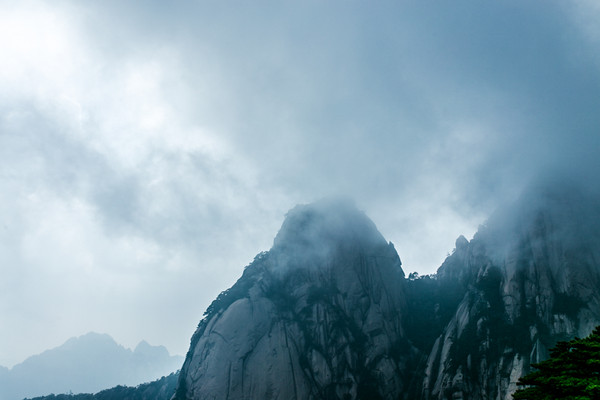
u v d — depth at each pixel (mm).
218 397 92312
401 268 125125
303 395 94250
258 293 113250
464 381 83750
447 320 105688
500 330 87688
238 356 98312
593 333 30531
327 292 112750
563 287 86688
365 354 101500
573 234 91125
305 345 103062
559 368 28672
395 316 110812
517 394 29234
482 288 98312
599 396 24891
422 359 100125
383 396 94938
